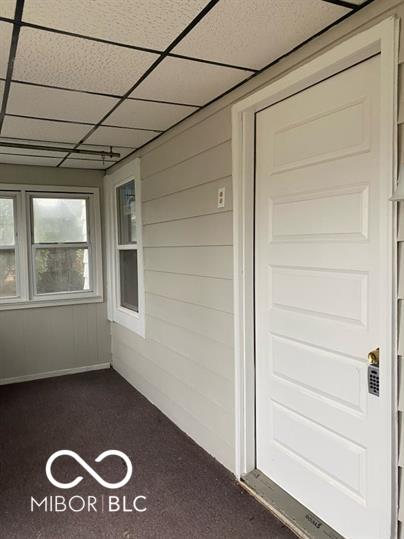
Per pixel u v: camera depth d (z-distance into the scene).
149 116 2.88
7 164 4.37
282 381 2.33
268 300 2.40
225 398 2.68
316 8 1.59
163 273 3.49
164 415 3.61
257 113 2.39
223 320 2.65
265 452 2.50
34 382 4.51
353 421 1.88
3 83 2.26
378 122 1.69
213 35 1.78
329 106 1.92
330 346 1.99
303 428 2.19
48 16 1.58
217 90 2.43
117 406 3.82
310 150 2.04
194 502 2.38
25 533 2.15
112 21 1.64
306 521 2.12
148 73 2.16
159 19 1.63
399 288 1.57
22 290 4.50
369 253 1.76
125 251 4.50
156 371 3.75
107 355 4.95
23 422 3.50
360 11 1.63
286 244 2.24
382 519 1.69
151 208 3.65
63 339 4.74
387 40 1.54
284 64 2.03
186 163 3.01
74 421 3.51
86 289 4.87
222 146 2.57
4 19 1.60
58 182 4.61
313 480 2.14
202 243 2.85
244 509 2.31
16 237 4.47
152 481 2.60
